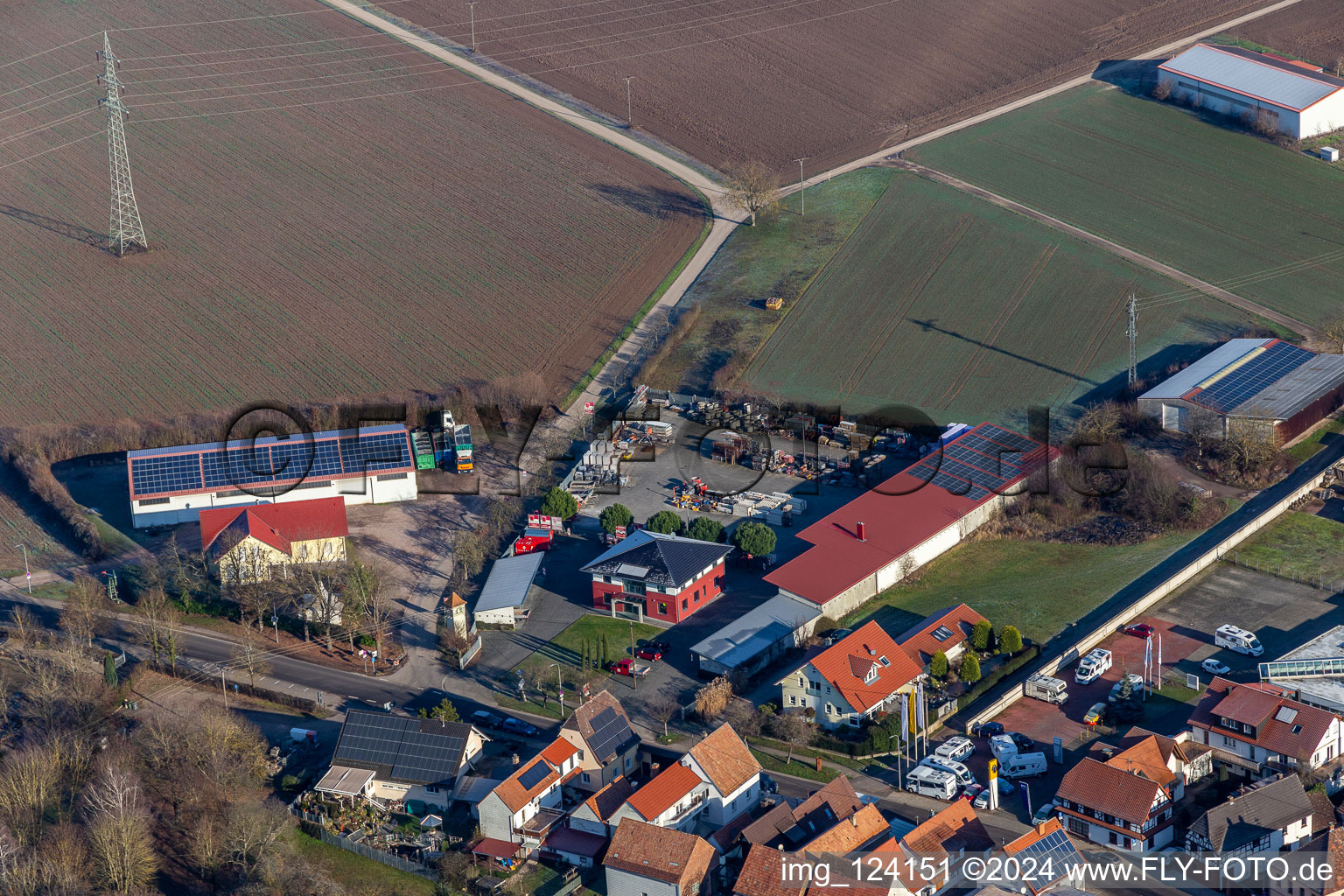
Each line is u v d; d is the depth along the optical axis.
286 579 172.75
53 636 167.88
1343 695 142.88
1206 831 126.69
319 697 157.00
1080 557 176.88
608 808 132.88
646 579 166.88
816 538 176.50
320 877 128.25
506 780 134.62
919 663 154.38
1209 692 143.88
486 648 165.38
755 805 136.88
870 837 127.00
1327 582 167.12
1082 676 153.00
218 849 132.38
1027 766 139.38
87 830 132.75
